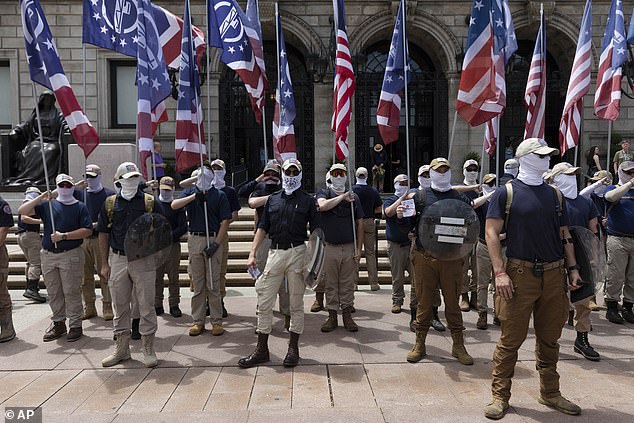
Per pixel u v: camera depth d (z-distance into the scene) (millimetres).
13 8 17906
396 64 7078
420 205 5336
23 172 13312
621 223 6754
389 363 5328
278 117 8336
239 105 18594
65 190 6180
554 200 4090
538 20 17062
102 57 17844
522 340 4051
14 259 10328
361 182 8734
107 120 17953
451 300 5270
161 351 5805
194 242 6355
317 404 4359
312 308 7551
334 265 6402
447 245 5000
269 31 17703
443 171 5309
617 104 8195
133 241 5148
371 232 8781
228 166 18031
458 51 17391
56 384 4879
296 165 5367
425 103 18875
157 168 12367
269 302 5328
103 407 4340
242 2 16969
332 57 17281
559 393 4219
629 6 17250
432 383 4793
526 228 3992
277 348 5844
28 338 6371
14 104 17953
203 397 4527
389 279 9555
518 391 4574
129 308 5488
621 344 5902
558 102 18578
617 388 4641
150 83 7668
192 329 6395
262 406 4328
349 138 17844
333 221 6418
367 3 17312
